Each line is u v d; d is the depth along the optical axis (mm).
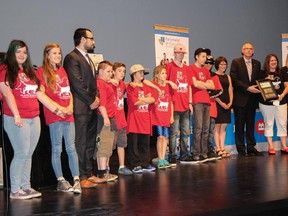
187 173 4598
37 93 3600
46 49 3740
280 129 6398
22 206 3234
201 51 5586
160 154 5129
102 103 4176
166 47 6328
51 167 4207
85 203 3268
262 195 3383
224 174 4445
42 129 4125
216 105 5988
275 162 5289
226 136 6375
